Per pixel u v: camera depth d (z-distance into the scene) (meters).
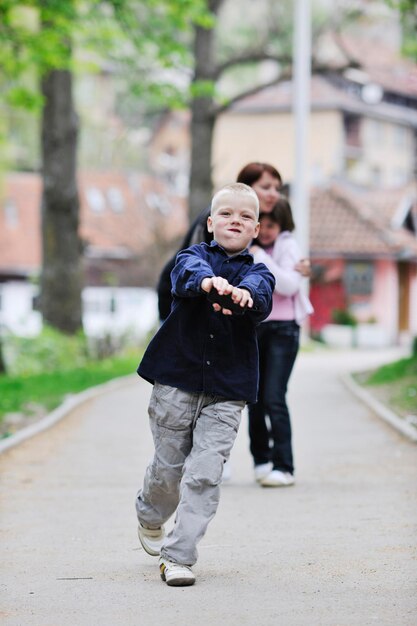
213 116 49.28
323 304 75.62
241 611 8.23
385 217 76.44
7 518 12.20
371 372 32.25
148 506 9.71
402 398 23.81
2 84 47.47
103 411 23.95
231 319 9.05
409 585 8.89
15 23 36.06
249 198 9.13
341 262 75.06
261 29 56.22
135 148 114.25
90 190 92.81
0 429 20.41
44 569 9.77
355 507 12.46
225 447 9.05
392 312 75.94
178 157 121.81
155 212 72.31
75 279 44.69
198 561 9.95
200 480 8.97
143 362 9.17
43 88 44.09
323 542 10.63
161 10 39.66
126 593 8.84
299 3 47.59
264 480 13.96
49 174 44.28
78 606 8.50
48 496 13.62
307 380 31.81
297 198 48.38
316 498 13.11
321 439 18.62
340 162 105.75
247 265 9.11
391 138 114.81
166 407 9.11
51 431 20.28
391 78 113.06
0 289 88.19
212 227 9.30
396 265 76.62
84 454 17.39
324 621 7.91
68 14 32.53
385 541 10.60
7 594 8.91
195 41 48.78
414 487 13.70
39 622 8.07
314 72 49.09
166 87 41.56
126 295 87.19
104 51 38.69
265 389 14.06
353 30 100.62
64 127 44.00
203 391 9.02
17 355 39.56
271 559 9.95
